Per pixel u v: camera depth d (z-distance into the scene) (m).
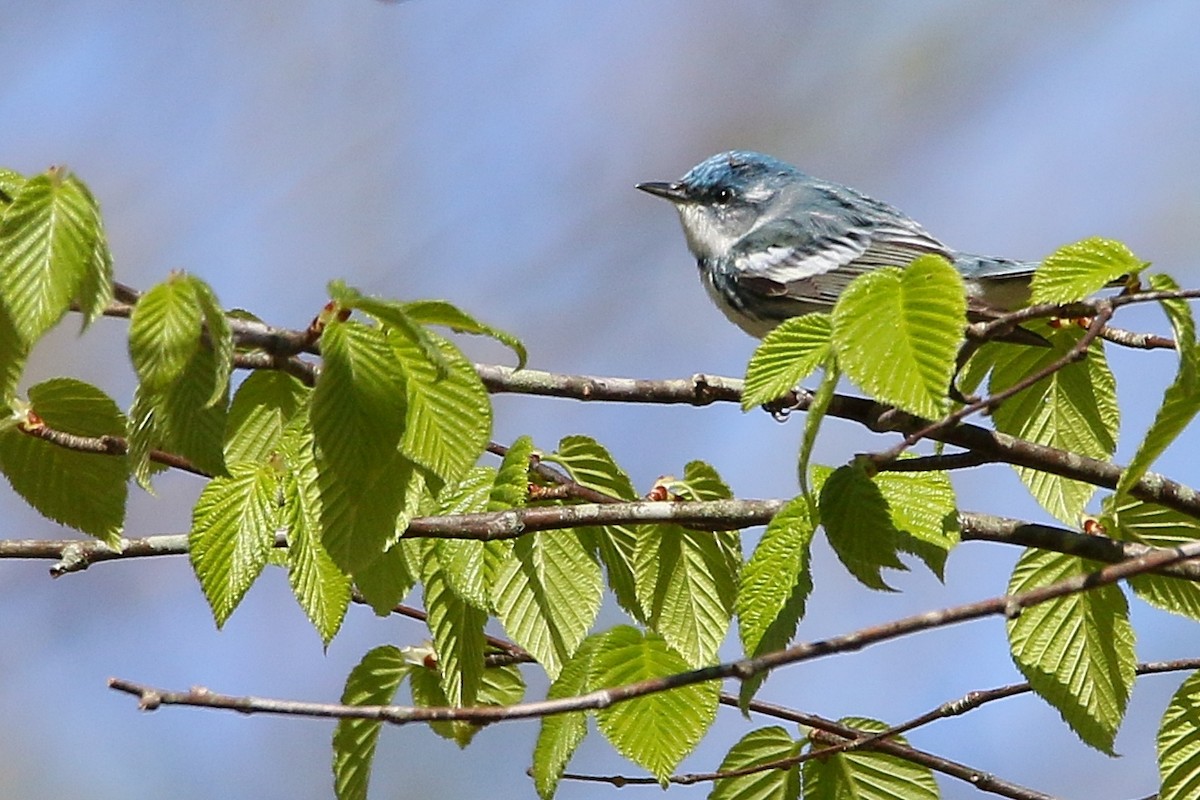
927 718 8.16
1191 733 7.52
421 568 7.57
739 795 8.07
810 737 8.10
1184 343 7.01
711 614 8.00
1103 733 7.94
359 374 6.43
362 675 8.10
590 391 8.91
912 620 5.91
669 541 8.04
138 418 6.61
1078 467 8.42
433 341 6.55
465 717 5.84
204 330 6.43
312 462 7.02
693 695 7.45
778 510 7.65
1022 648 8.06
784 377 6.69
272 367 7.03
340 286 6.38
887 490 7.76
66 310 5.86
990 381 8.95
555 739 7.36
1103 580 5.99
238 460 7.71
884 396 6.34
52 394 7.67
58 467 7.78
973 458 8.41
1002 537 7.92
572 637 7.67
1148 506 8.43
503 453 8.56
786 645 6.80
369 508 6.66
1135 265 7.43
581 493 8.16
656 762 7.41
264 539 7.33
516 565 7.75
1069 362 6.88
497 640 9.02
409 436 6.68
